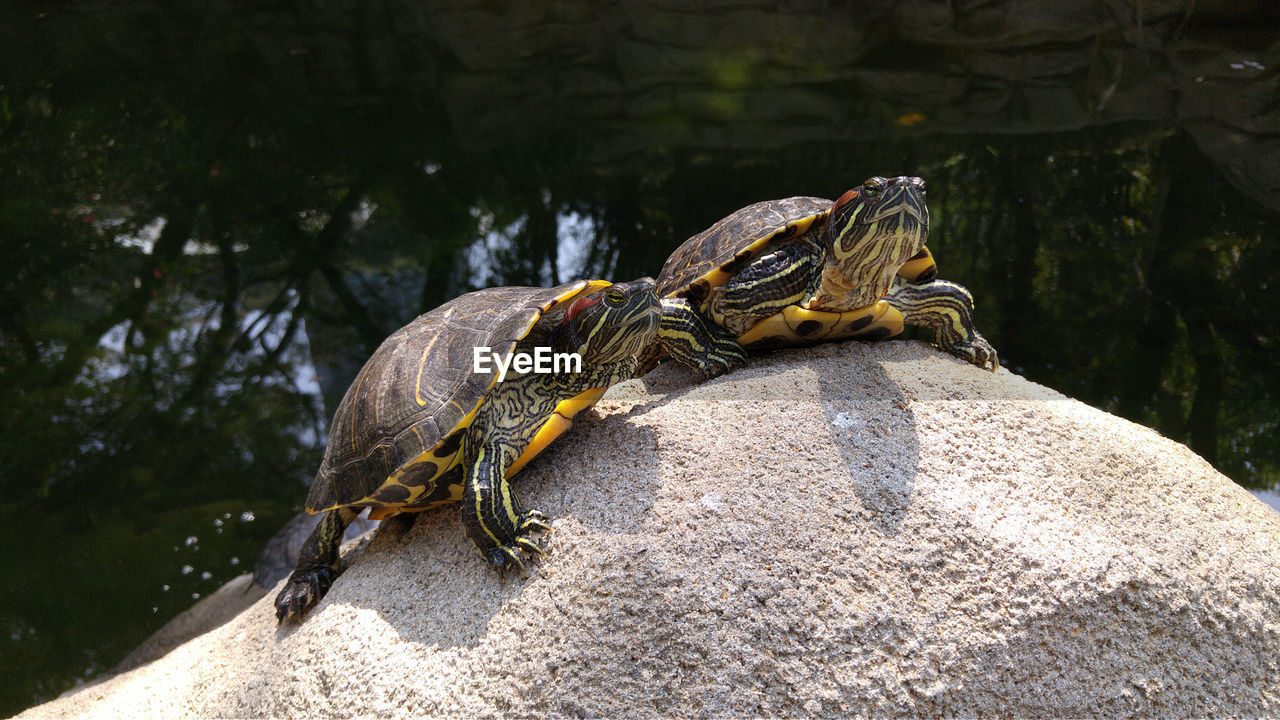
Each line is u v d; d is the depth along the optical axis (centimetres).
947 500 69
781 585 66
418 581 72
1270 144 173
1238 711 66
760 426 73
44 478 133
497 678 66
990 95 206
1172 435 116
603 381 74
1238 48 206
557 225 173
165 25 246
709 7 237
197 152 201
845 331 80
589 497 71
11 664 104
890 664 65
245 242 176
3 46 229
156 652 105
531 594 68
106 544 122
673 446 72
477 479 69
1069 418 74
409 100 223
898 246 73
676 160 189
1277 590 69
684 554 67
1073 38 221
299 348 160
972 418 73
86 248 172
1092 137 182
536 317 72
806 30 236
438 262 167
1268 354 127
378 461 72
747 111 208
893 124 196
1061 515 69
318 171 194
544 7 240
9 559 120
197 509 130
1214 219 154
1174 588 67
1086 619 66
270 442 143
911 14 231
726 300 78
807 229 80
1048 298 141
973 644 65
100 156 193
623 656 65
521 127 210
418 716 66
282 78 229
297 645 72
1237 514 71
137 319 166
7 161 190
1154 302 138
